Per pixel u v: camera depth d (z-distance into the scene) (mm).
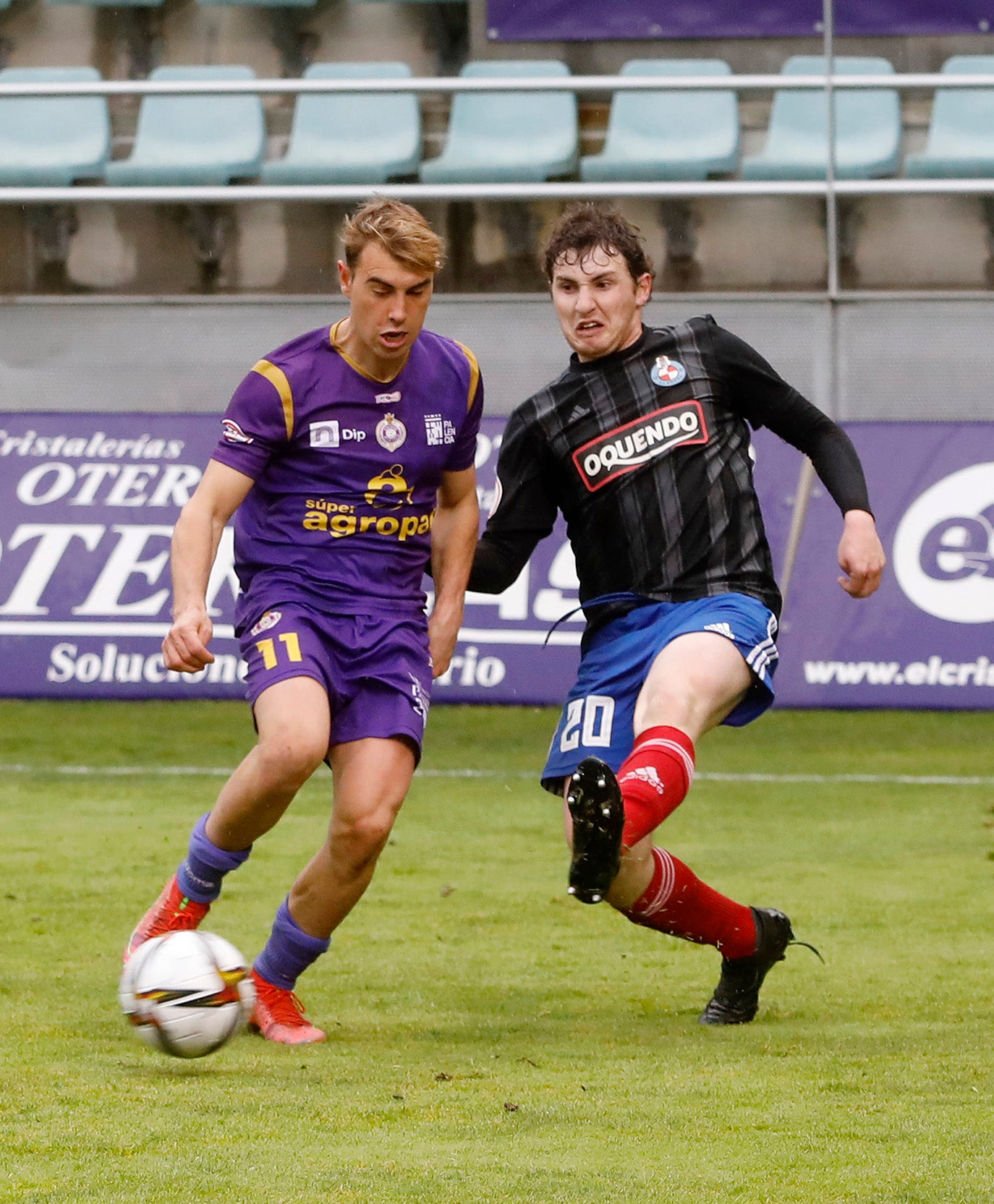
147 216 38750
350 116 40094
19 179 39812
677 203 38250
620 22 40312
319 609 13445
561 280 14375
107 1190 9180
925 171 38688
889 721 33031
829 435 14406
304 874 13344
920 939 17203
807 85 37750
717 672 13352
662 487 14141
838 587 32031
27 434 33469
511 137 39844
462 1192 9133
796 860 21438
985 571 31719
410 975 15680
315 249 38781
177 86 38562
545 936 17375
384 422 13461
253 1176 9438
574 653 31672
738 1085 11617
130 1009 11867
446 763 28859
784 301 37531
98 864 20797
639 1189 9180
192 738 30906
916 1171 9516
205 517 13156
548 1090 11492
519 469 14797
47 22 41594
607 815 11586
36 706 33875
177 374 38250
